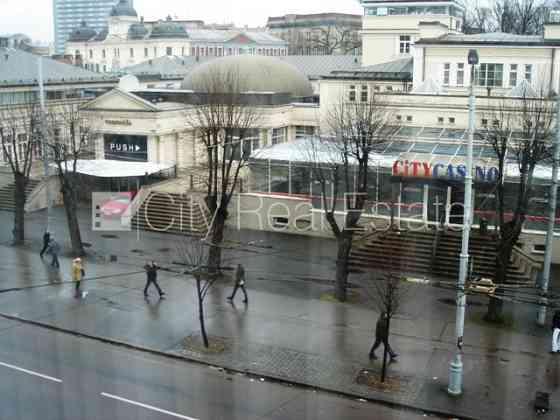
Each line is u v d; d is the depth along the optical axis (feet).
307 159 135.95
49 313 94.84
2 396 69.67
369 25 239.71
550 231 92.43
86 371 76.84
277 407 69.00
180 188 151.94
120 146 176.86
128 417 65.77
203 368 78.69
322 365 78.74
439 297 103.19
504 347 85.05
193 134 167.32
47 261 120.47
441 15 234.38
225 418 66.08
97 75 223.71
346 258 100.83
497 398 71.26
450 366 73.41
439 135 141.38
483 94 164.66
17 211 130.31
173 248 129.49
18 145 165.48
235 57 230.68
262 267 116.67
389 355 80.74
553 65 160.86
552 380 75.66
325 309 97.19
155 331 88.63
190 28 454.40
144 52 396.57
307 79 249.14
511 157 114.93
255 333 88.12
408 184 127.13
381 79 189.26
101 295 102.32
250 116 148.05
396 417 67.41
